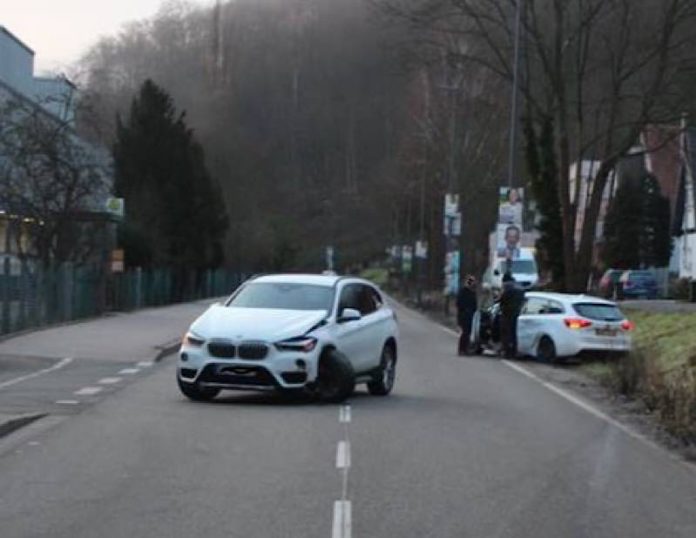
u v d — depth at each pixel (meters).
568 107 50.06
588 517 10.92
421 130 79.62
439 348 36.78
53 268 40.94
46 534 9.84
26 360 27.23
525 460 14.30
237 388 18.81
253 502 11.27
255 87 138.75
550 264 47.94
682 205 76.44
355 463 13.64
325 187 139.75
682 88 43.84
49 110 58.84
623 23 43.84
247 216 126.25
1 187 44.88
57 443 14.96
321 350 19.17
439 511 10.98
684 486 12.87
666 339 32.59
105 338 34.25
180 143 72.56
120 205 51.91
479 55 53.50
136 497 11.48
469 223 77.81
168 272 69.56
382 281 134.25
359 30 137.75
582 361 30.67
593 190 46.31
